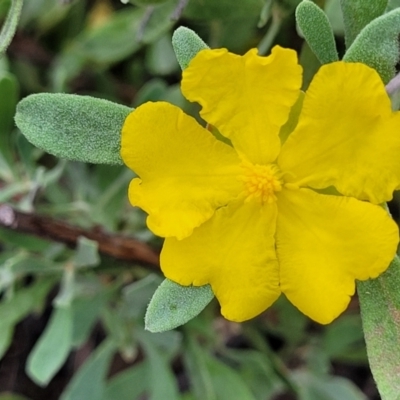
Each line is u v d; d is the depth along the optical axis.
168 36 0.19
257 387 0.18
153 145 0.09
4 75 0.16
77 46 0.19
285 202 0.10
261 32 0.18
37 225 0.15
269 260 0.10
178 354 0.21
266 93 0.09
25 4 0.20
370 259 0.09
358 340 0.19
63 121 0.10
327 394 0.19
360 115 0.09
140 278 0.18
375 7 0.10
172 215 0.09
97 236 0.15
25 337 0.23
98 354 0.18
